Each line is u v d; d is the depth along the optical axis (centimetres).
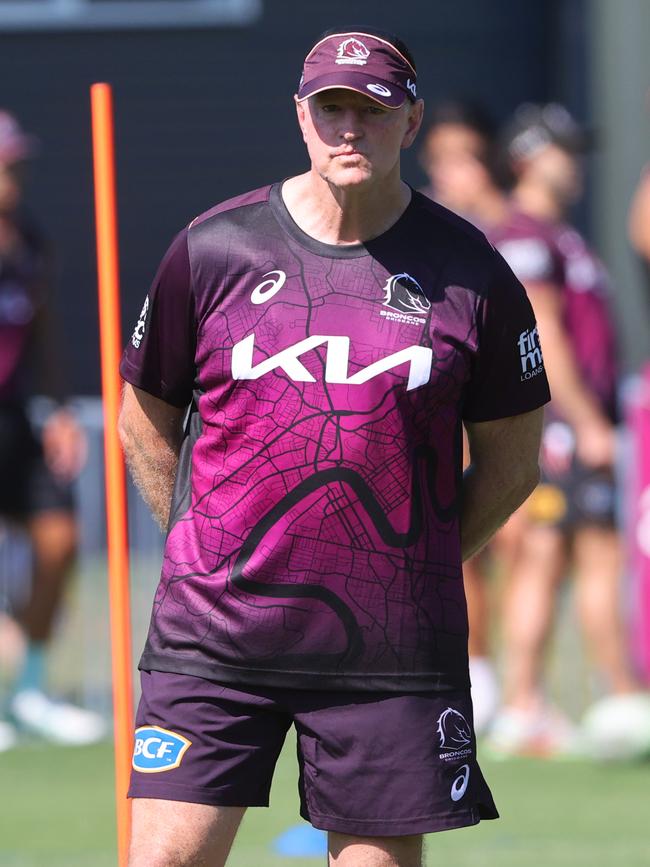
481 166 2775
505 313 1306
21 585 3098
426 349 1271
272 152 5241
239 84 5219
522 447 1367
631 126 3497
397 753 1271
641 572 2719
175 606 1308
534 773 2577
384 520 1270
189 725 1289
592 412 2656
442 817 1274
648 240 2625
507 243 2631
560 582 2722
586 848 2092
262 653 1277
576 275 2669
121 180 5191
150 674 1322
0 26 5144
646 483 2705
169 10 5188
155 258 5203
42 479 2853
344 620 1271
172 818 1278
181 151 5212
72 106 5162
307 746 1294
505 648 2995
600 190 4422
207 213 1326
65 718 2867
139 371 1363
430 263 1292
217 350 1288
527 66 5225
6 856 2055
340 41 1258
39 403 2878
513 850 2088
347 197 1273
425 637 1281
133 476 1432
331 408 1262
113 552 1492
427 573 1282
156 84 5203
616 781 2512
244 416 1279
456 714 1295
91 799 2398
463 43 5212
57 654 3067
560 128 2673
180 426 1405
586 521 2670
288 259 1288
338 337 1268
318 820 1294
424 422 1277
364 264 1284
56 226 5156
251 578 1277
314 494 1266
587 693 3017
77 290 5150
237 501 1284
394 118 1256
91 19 5166
